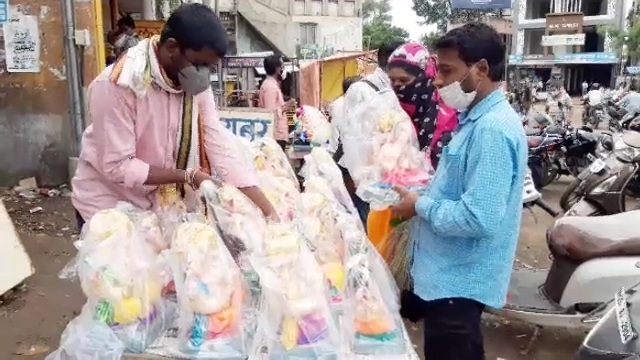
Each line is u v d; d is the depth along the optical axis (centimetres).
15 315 382
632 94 1420
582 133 751
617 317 237
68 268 202
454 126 316
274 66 785
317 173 276
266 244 187
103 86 211
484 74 206
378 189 246
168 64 209
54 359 183
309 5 2586
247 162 252
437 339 222
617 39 3566
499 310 347
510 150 201
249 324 188
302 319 176
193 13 202
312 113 567
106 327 182
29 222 562
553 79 3744
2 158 662
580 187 533
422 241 227
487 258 214
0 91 652
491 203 198
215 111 244
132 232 193
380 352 189
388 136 269
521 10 4006
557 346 375
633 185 636
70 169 671
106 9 1023
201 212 222
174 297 202
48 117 663
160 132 221
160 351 181
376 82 336
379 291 207
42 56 650
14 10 636
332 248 212
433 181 229
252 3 2391
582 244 338
